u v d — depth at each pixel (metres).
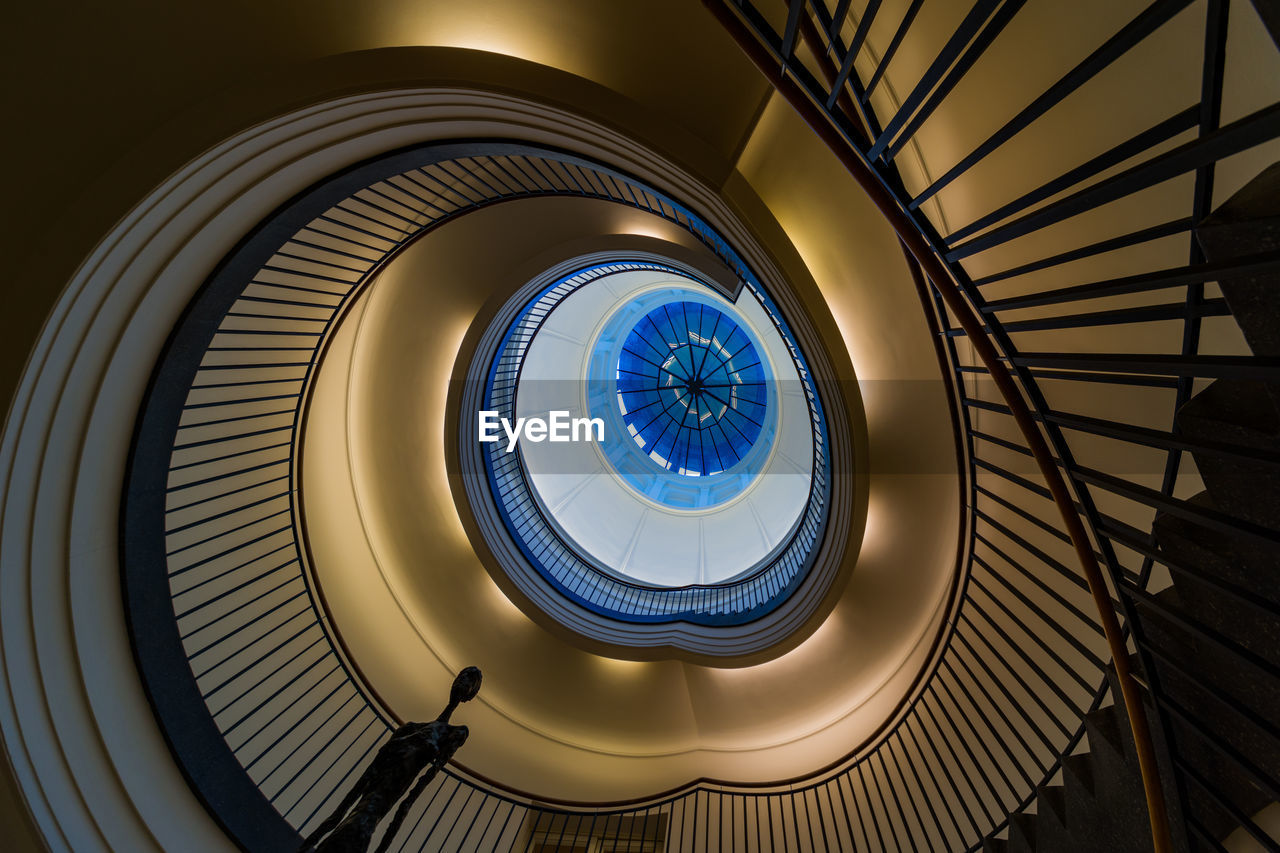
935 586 4.92
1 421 2.59
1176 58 2.11
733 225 3.57
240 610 4.42
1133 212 2.52
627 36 3.04
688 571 9.79
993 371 2.11
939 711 4.98
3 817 2.65
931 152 3.10
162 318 3.21
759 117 3.25
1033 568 4.04
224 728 4.04
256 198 3.27
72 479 2.93
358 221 4.56
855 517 4.54
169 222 2.93
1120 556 3.43
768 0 2.97
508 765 5.91
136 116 2.81
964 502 3.80
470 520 5.89
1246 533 1.53
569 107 3.07
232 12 2.83
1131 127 2.31
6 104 2.72
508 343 6.77
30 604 2.79
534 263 5.73
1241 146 1.07
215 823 3.39
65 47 2.74
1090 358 1.71
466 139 3.68
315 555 5.29
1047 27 2.38
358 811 1.92
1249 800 2.21
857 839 5.14
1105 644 3.66
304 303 4.19
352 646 5.36
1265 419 1.71
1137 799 2.45
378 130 3.34
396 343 5.82
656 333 11.62
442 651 6.22
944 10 2.56
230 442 4.47
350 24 2.95
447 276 5.69
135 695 3.21
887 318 3.91
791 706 5.90
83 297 2.76
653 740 6.28
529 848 5.86
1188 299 1.68
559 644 6.14
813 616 5.25
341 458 5.83
